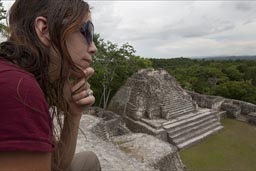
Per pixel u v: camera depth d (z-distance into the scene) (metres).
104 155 5.47
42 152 0.80
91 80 24.50
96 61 24.20
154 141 8.77
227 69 40.91
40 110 0.83
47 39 1.04
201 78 37.38
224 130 18.31
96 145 5.99
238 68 43.03
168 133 15.77
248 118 20.12
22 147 0.75
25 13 1.05
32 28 1.03
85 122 8.56
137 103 18.08
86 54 1.16
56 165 1.39
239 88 28.39
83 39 1.14
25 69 0.97
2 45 1.01
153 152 7.83
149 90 18.38
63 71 1.07
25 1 1.06
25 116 0.78
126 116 18.78
